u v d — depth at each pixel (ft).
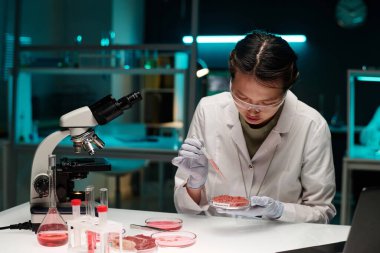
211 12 23.15
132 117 18.80
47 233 4.48
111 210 5.67
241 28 22.99
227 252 4.30
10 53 15.74
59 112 17.15
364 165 12.15
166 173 18.29
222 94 6.24
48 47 13.04
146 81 17.94
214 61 23.17
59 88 17.24
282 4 22.54
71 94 17.30
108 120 4.90
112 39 14.03
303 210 5.32
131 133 15.72
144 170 19.40
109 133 15.67
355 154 12.91
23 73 13.65
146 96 17.95
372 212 3.48
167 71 12.64
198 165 5.26
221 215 5.85
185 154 5.14
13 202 13.25
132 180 17.60
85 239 4.25
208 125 6.00
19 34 13.26
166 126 16.43
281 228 5.01
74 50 12.92
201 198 5.77
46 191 5.08
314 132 5.72
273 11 22.65
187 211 5.60
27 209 5.70
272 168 5.77
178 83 17.42
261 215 5.07
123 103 4.91
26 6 15.60
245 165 5.83
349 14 21.49
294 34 22.59
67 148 12.41
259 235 4.78
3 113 15.28
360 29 21.89
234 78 4.86
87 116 4.84
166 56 15.67
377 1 21.58
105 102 4.90
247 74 4.65
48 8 16.87
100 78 17.35
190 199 5.53
